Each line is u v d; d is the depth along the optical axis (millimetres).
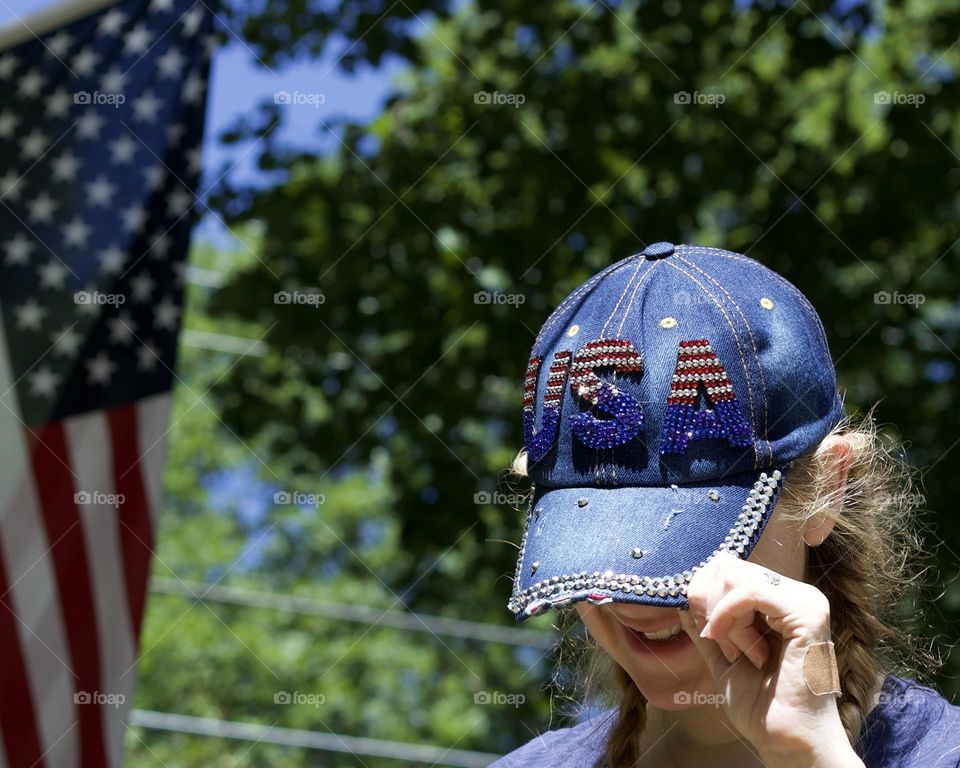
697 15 7133
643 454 1396
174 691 12375
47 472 3361
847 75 7473
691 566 1346
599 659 1744
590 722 1758
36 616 3293
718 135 7172
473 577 7199
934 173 7180
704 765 1508
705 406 1400
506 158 7098
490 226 7117
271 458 7988
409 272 7125
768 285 1495
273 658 12438
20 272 3461
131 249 3516
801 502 1427
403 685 12055
